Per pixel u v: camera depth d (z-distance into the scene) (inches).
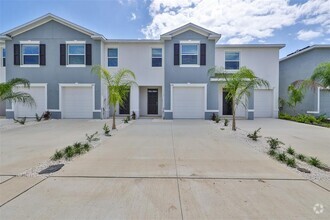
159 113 668.7
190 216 111.0
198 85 573.0
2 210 114.9
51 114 578.9
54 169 178.7
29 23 558.6
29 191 137.6
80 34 575.5
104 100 597.3
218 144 277.6
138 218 109.1
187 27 563.5
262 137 327.9
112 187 145.1
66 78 579.2
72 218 108.4
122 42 608.1
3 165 188.9
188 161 204.1
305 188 144.4
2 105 663.8
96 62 579.2
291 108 680.4
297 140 307.9
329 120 567.5
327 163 200.7
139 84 624.1
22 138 313.6
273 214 112.9
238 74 395.9
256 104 652.1
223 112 655.8
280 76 746.8
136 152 236.1
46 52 575.5
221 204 123.3
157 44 621.0
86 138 313.0
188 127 428.1
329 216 111.0
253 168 184.9
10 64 575.2
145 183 152.3
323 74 485.4
